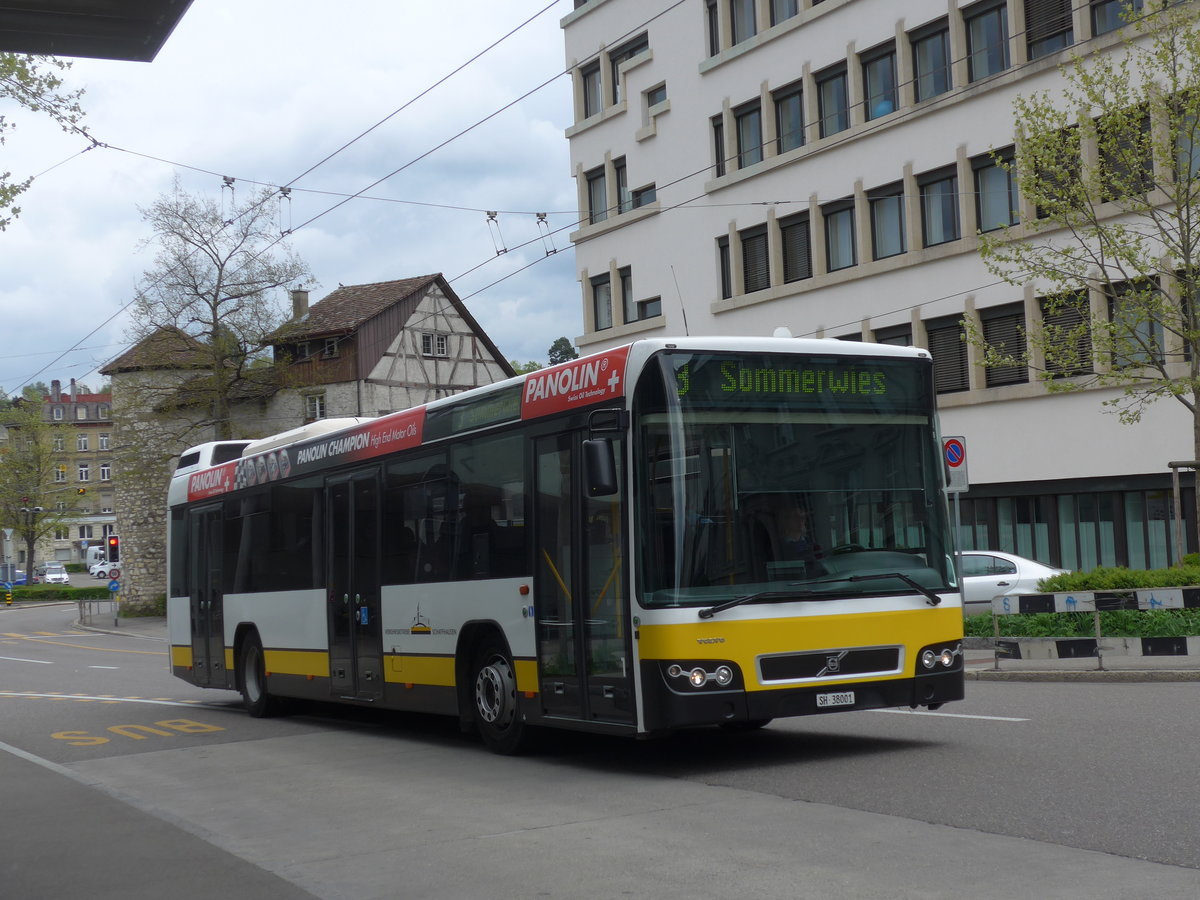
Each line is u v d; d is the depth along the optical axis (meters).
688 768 10.68
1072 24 29.00
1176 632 17.66
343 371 57.16
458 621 12.55
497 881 7.08
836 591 10.32
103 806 10.38
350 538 14.73
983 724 12.21
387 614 13.87
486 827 8.66
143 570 60.66
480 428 12.33
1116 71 27.72
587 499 10.70
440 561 12.91
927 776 9.49
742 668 9.95
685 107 39.25
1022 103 23.09
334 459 15.20
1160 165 22.17
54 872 7.94
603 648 10.47
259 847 8.45
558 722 11.07
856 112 33.97
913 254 32.56
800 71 35.47
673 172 39.78
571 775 10.72
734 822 8.27
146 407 56.22
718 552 10.05
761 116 36.72
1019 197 30.22
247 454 17.94
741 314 37.56
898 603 10.55
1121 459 28.61
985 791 8.75
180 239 53.25
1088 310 23.78
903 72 32.75
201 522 19.11
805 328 35.56
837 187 34.56
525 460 11.58
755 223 36.97
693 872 6.98
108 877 7.72
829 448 10.55
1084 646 17.14
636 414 10.17
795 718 13.73
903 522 10.75
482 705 12.30
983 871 6.62
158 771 12.60
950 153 31.70
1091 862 6.71
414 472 13.48
